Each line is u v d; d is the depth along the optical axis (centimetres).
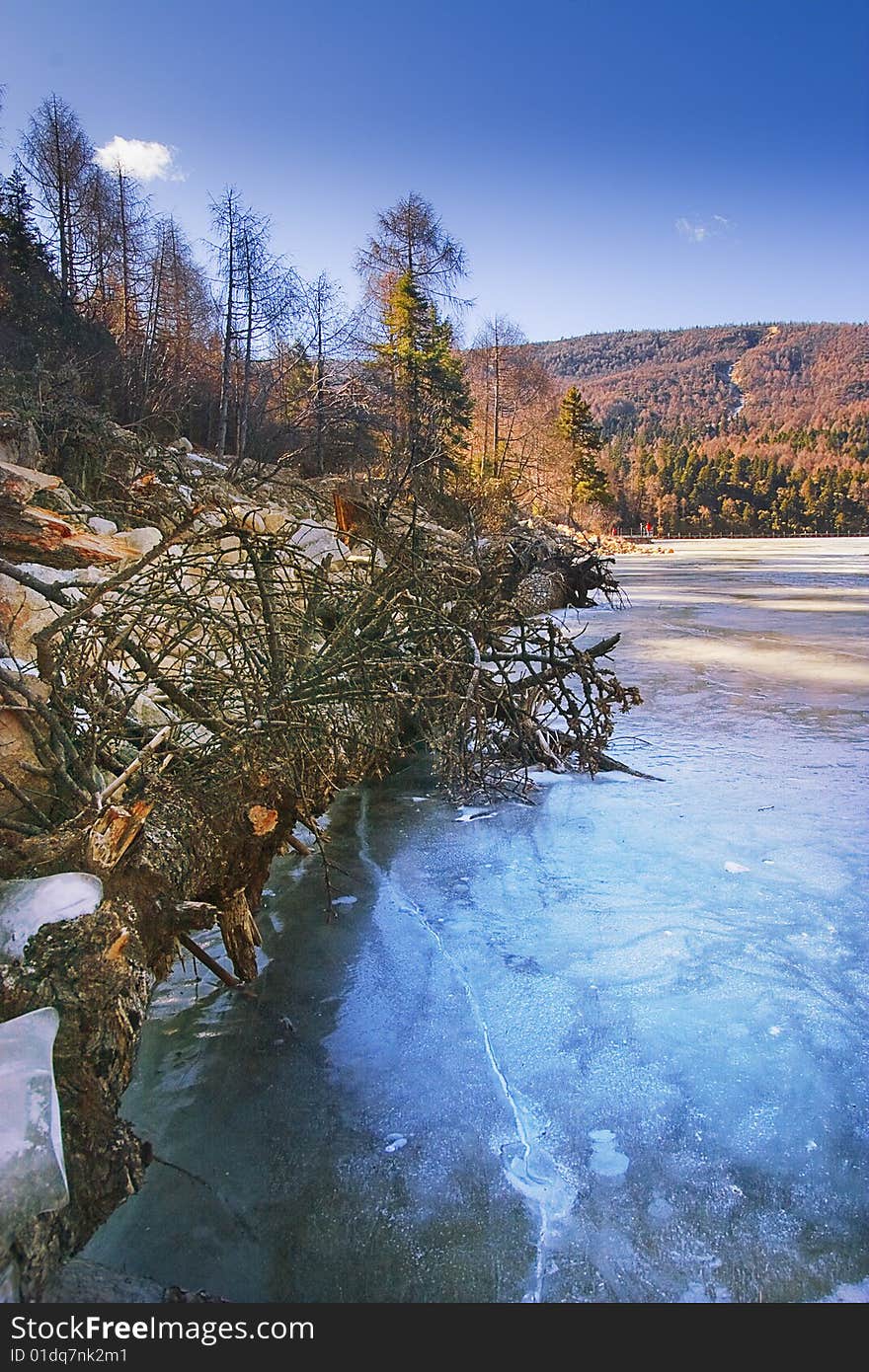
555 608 1783
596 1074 296
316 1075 297
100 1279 185
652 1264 217
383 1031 323
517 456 3656
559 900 440
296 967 374
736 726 822
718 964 369
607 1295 208
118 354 2023
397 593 536
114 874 271
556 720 857
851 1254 221
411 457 907
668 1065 300
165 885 298
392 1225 230
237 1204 237
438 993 350
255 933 375
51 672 305
